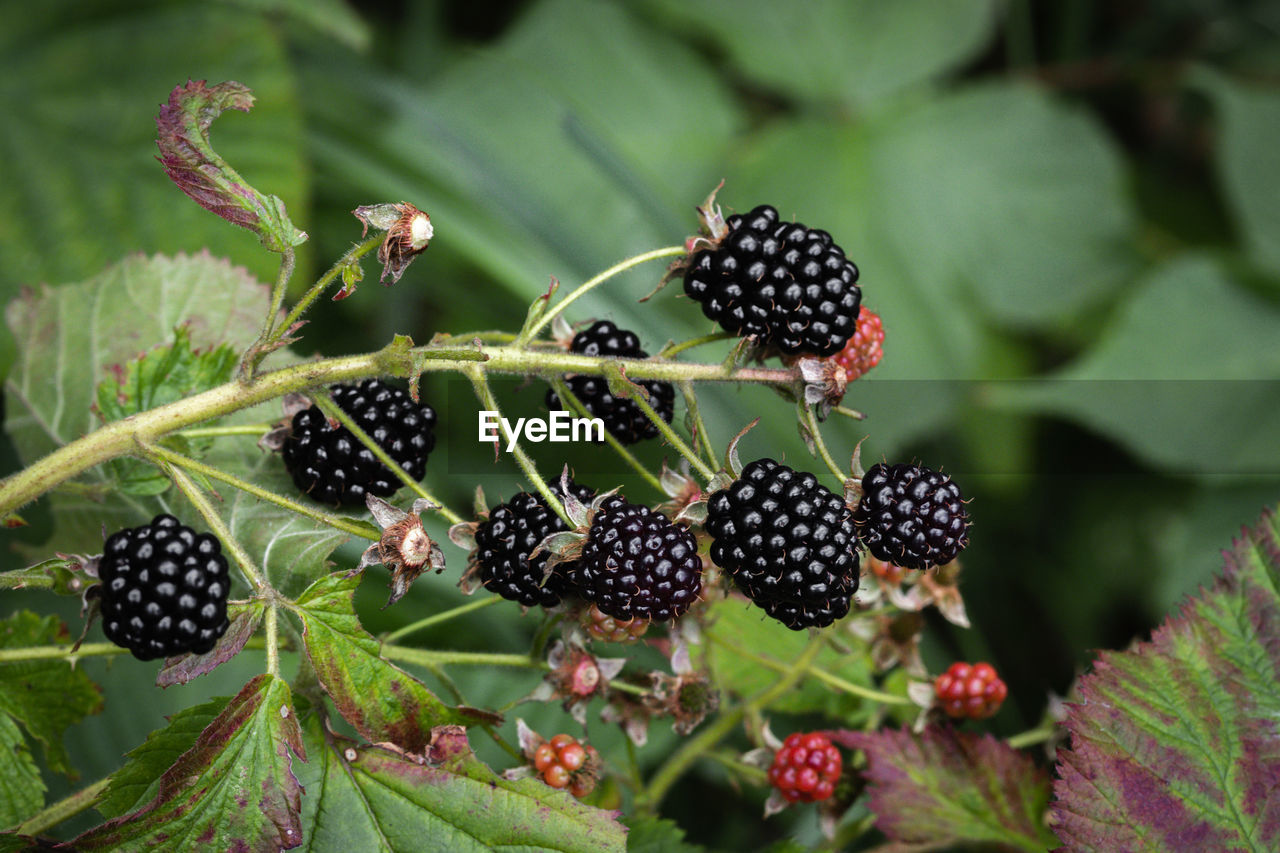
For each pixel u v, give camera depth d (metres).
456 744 0.43
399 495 0.45
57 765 0.45
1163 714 0.45
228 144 0.56
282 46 0.57
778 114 0.85
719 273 0.43
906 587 0.47
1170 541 0.70
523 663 0.45
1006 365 0.75
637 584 0.41
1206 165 0.89
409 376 0.42
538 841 0.43
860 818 0.48
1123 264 0.78
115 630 0.41
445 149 0.61
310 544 0.45
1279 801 0.44
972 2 0.80
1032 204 0.77
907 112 0.78
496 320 0.65
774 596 0.41
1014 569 0.73
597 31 0.78
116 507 0.46
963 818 0.46
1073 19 0.87
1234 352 0.71
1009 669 0.71
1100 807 0.44
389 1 0.81
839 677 0.49
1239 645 0.45
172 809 0.42
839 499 0.42
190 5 0.57
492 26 0.88
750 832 0.56
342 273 0.42
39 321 0.49
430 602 0.54
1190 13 0.87
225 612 0.41
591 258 0.59
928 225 0.76
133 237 0.55
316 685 0.44
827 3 0.80
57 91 0.56
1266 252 0.73
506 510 0.43
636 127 0.76
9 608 0.51
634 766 0.47
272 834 0.42
